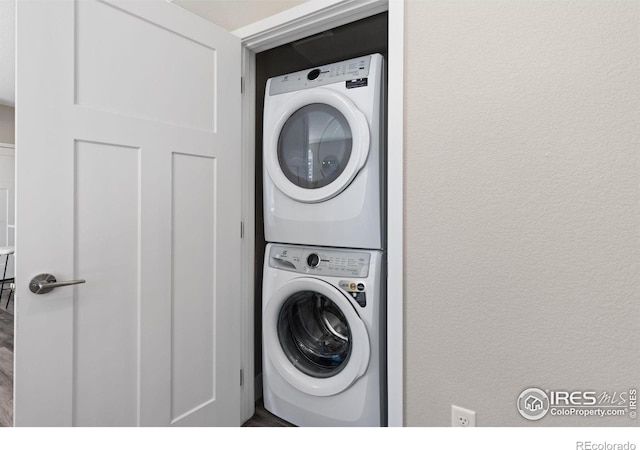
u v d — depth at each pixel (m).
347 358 1.42
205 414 1.41
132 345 1.17
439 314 1.10
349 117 1.34
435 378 1.11
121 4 1.12
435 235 1.10
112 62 1.10
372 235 1.34
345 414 1.39
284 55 2.15
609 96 0.86
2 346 2.67
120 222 1.13
